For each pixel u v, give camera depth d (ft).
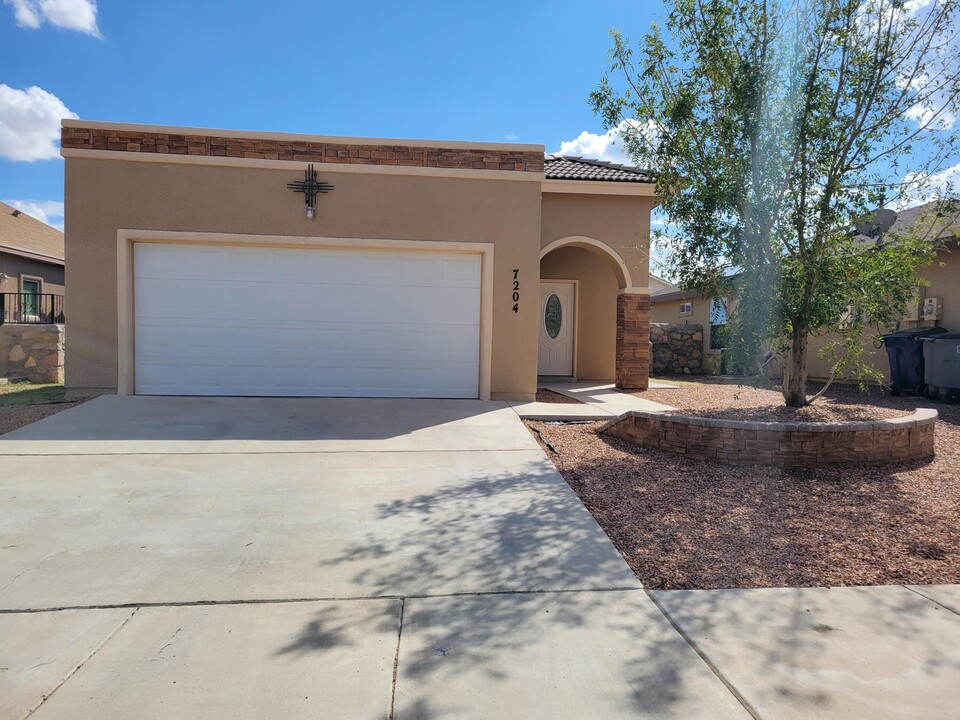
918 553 14.39
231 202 30.78
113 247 30.30
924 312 39.19
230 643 10.46
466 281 32.86
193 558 13.71
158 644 10.39
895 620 11.46
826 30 21.68
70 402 29.96
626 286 41.24
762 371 26.09
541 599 12.18
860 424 21.12
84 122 29.89
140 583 12.53
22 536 14.71
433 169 31.86
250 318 31.53
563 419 28.60
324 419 26.84
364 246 31.68
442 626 11.12
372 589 12.47
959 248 37.14
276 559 13.74
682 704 9.05
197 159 30.42
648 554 14.26
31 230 67.26
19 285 57.72
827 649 10.50
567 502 17.51
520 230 32.63
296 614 11.46
